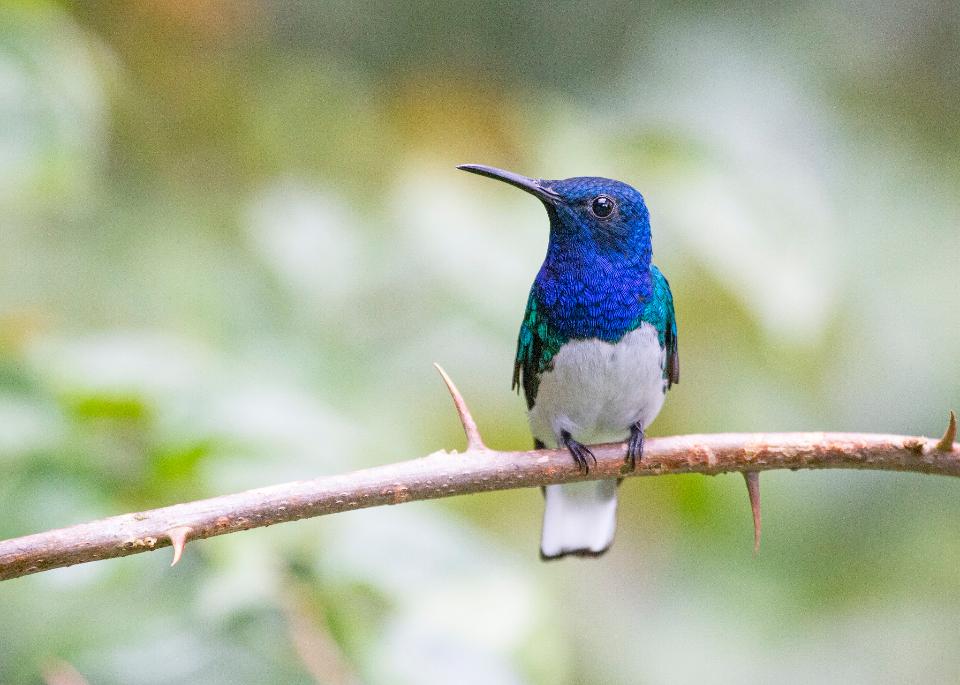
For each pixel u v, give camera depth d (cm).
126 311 1146
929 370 1281
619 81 1321
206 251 1175
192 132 1268
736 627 1359
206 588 808
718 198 1112
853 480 1378
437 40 1393
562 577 1345
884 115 1399
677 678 1325
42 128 956
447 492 627
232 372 916
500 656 804
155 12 1265
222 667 837
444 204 1128
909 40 1428
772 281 1088
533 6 1386
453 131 1212
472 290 1093
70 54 987
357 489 600
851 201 1298
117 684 831
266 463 829
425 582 830
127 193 1223
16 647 920
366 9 1398
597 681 1308
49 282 1162
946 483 1376
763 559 1383
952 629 1363
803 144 1273
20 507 782
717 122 1225
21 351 861
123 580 801
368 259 1120
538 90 1354
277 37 1380
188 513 565
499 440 1144
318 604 822
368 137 1254
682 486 1226
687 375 1212
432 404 1133
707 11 1349
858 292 1263
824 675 1337
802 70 1309
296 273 1103
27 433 802
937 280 1295
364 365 1109
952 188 1352
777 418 1248
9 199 995
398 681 789
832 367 1227
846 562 1385
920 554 1380
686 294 1149
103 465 824
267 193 1174
